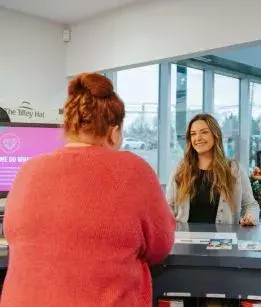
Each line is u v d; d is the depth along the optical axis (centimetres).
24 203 97
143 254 103
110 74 478
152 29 396
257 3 315
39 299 90
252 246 146
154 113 527
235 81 664
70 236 91
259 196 391
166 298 144
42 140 191
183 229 181
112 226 91
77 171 95
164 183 505
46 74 466
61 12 435
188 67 562
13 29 433
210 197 219
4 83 429
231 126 656
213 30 346
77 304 88
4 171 184
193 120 229
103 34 445
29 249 94
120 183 94
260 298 140
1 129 185
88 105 101
